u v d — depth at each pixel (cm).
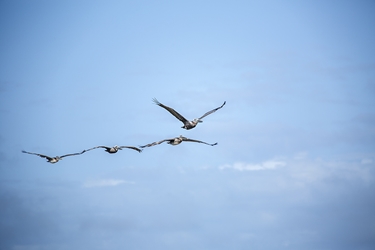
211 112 6091
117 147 6938
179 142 6084
